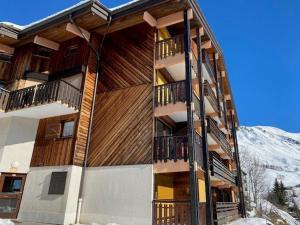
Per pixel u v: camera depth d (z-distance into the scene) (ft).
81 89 40.57
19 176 39.14
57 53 46.78
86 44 43.68
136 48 41.14
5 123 41.50
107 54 43.70
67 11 40.45
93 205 34.55
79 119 38.52
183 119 41.70
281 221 96.07
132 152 34.76
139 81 38.68
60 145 38.63
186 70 35.63
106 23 42.06
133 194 32.48
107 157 36.37
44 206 35.63
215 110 50.52
